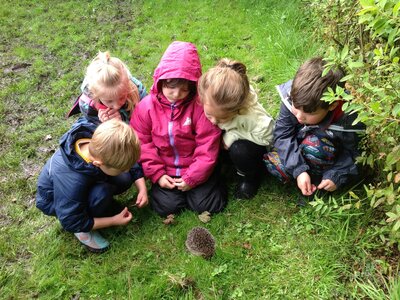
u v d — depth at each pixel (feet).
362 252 4.22
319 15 5.97
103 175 4.36
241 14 9.19
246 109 4.44
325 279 4.06
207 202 4.84
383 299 3.70
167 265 4.34
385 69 3.31
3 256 4.55
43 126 6.49
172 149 4.93
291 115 4.57
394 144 3.60
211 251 4.36
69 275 4.34
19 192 5.36
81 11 10.05
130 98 5.09
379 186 4.29
